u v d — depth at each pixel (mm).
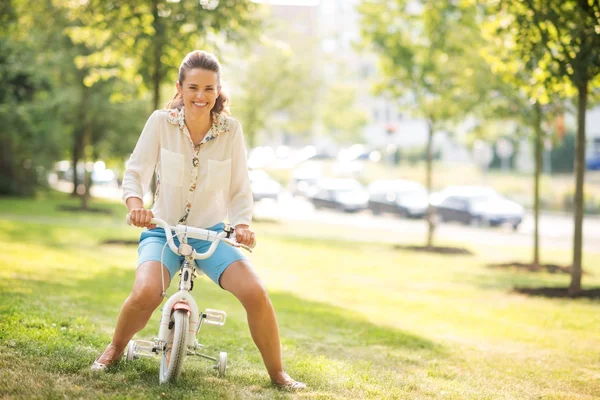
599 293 13000
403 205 38031
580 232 12938
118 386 4770
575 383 6523
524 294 13164
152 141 5070
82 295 9305
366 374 6062
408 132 72875
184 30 14922
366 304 11469
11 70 24703
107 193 48906
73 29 16391
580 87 12203
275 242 22609
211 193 5102
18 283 9680
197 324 5098
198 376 5297
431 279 15547
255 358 6422
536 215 18984
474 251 22875
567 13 11406
